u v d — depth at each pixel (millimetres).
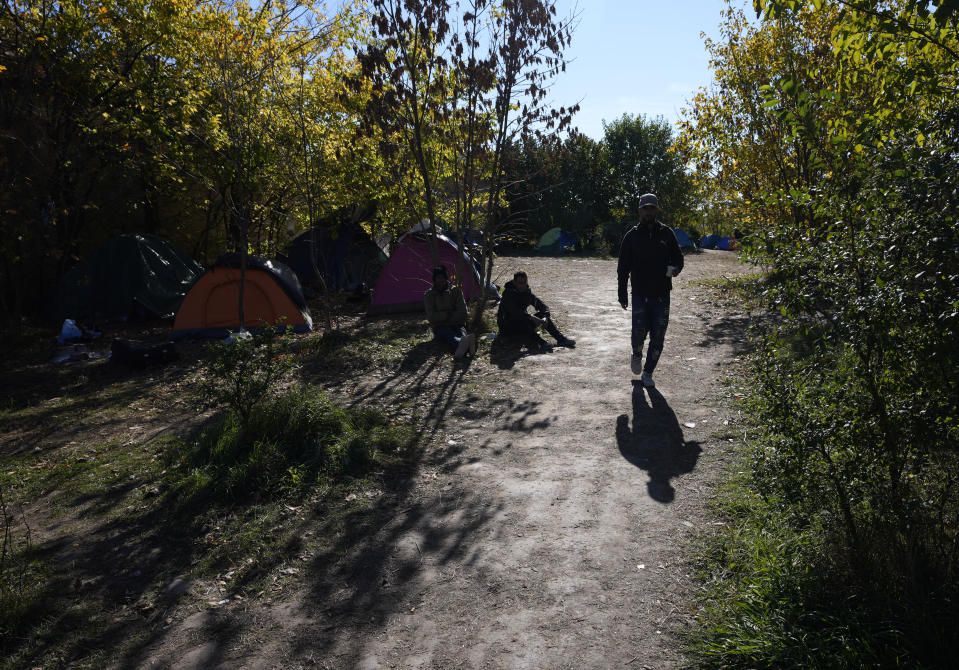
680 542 3457
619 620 2850
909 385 2510
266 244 15289
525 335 8695
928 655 2264
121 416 6625
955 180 2355
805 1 3252
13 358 9906
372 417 5664
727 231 12906
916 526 2566
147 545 3750
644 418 5488
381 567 3408
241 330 10086
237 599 3164
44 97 12266
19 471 5121
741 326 8992
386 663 2652
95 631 2938
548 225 34375
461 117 9555
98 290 12844
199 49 11898
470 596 3107
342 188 13188
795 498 2766
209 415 6371
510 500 4121
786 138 3311
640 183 38469
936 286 2393
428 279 11812
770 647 2434
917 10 2811
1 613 2992
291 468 4547
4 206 10945
